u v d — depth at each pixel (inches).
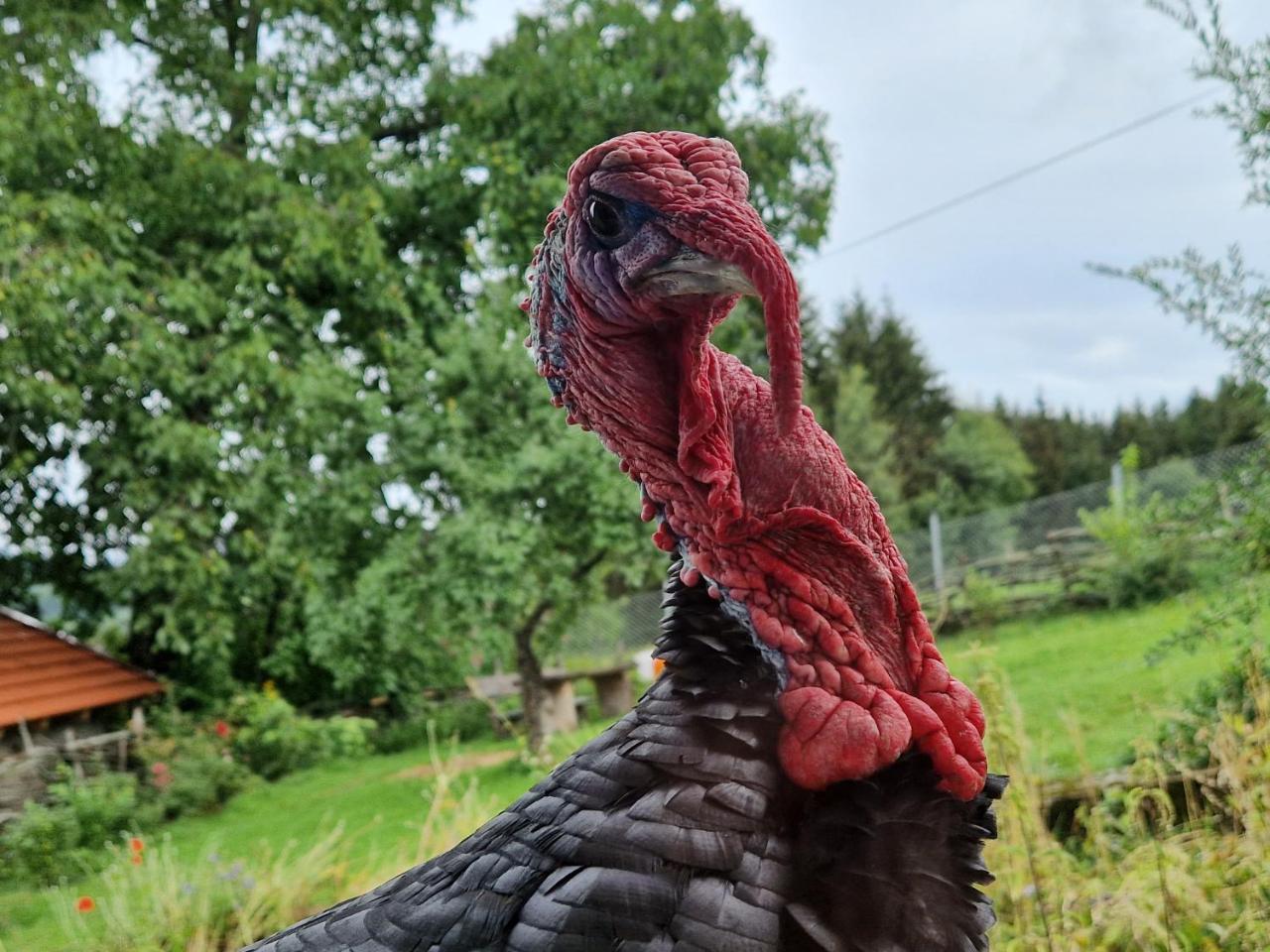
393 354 427.5
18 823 316.2
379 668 460.1
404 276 494.9
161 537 457.1
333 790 369.4
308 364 415.8
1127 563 439.5
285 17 540.1
